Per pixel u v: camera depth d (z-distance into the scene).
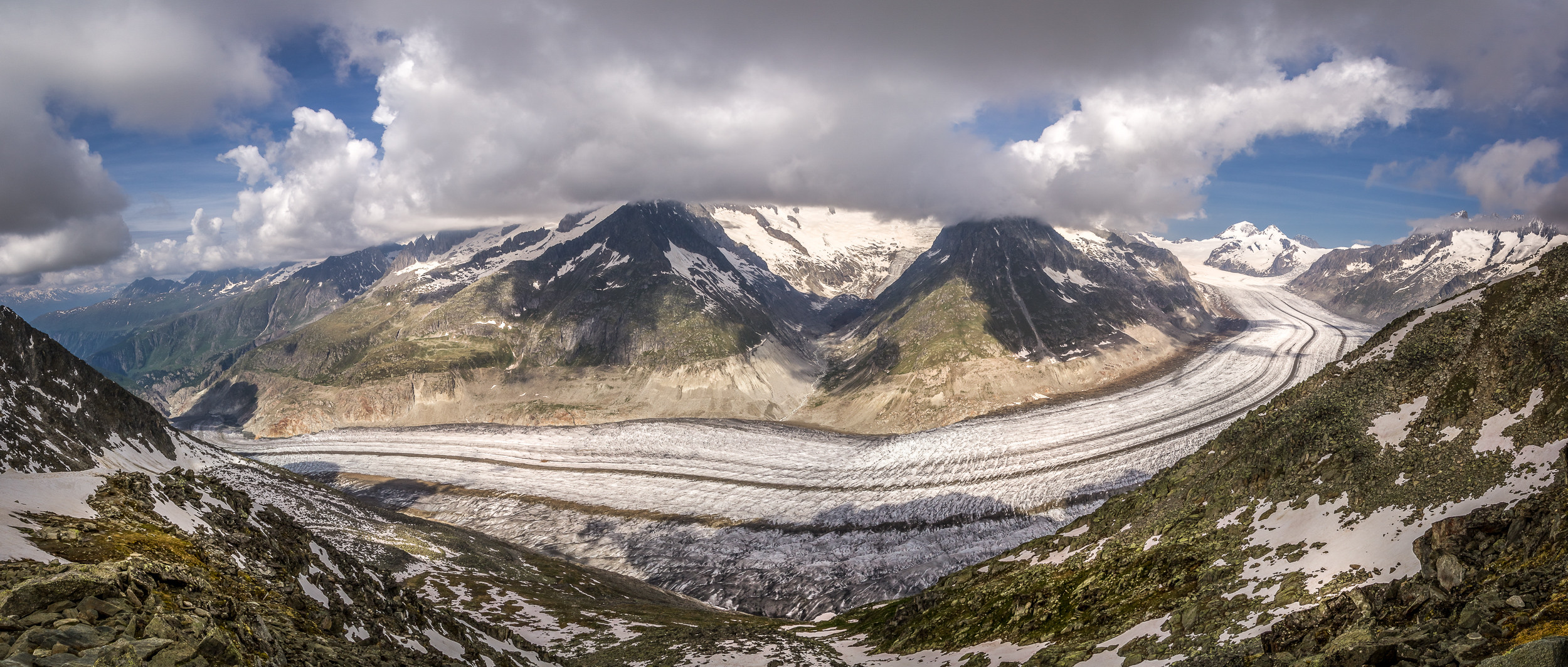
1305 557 43.78
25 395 88.56
